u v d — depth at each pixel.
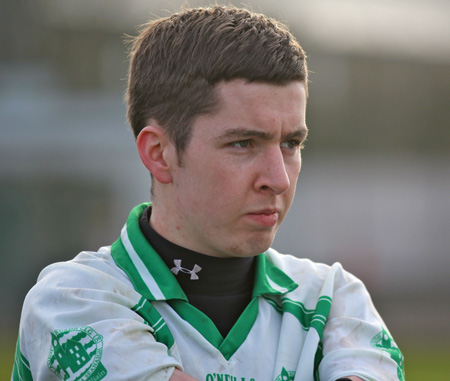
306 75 6.15
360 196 57.94
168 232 6.32
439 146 63.38
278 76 5.80
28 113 52.59
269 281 6.58
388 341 6.40
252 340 6.17
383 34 62.94
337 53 61.28
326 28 60.97
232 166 5.81
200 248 6.24
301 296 6.64
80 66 55.03
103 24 55.56
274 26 6.14
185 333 6.00
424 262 56.31
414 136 63.00
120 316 5.80
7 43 54.94
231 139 5.78
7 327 38.75
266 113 5.75
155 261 6.26
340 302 6.61
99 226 48.94
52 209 47.84
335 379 5.89
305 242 54.56
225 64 5.78
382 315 46.88
